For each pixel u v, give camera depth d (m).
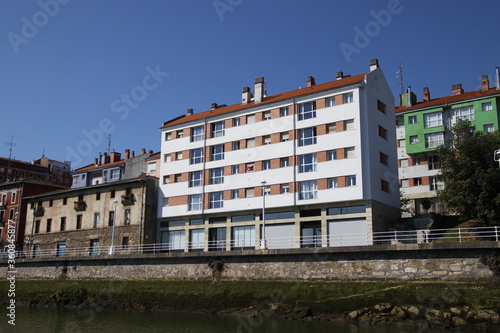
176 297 38.66
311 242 45.25
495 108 56.47
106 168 83.25
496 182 37.16
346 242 43.25
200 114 59.47
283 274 35.47
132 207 55.56
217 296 36.75
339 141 45.00
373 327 28.33
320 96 47.00
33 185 71.31
